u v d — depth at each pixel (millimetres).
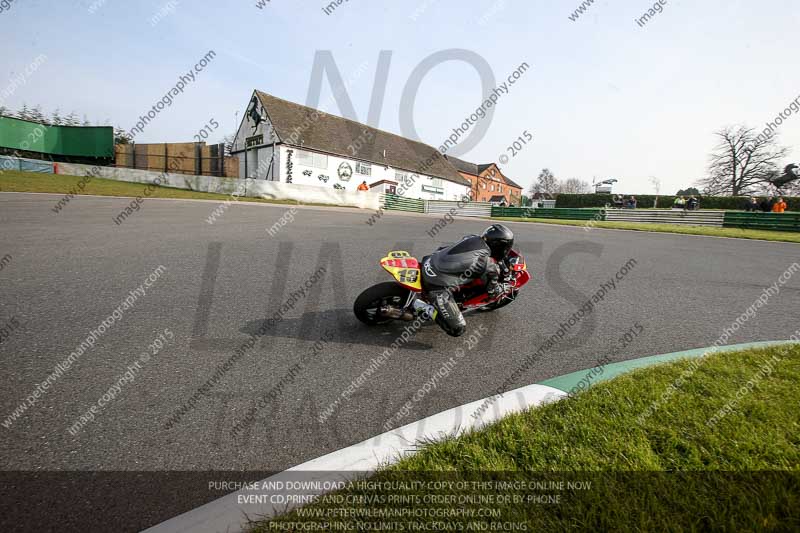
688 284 6852
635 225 19125
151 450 2400
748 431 2445
